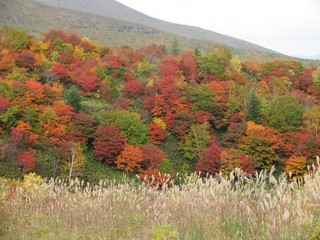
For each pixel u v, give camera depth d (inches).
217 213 298.8
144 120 2305.6
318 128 2165.4
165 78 2723.9
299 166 1721.2
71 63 3011.8
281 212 253.9
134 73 3078.2
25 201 514.9
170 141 2206.0
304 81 3388.3
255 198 313.6
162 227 317.7
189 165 2038.6
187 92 2559.1
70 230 401.4
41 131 1875.0
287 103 2442.2
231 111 2470.5
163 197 442.9
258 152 1931.6
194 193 366.3
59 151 1685.5
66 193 540.7
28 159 1542.8
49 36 3479.3
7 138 1750.7
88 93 2534.5
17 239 358.0
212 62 3383.4
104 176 1723.7
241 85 3176.7
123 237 366.3
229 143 2100.1
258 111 2417.6
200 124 2290.8
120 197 476.4
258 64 3818.9
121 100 2573.8
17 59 2689.5
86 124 1935.3
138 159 1745.8
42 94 2208.4
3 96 1945.1
